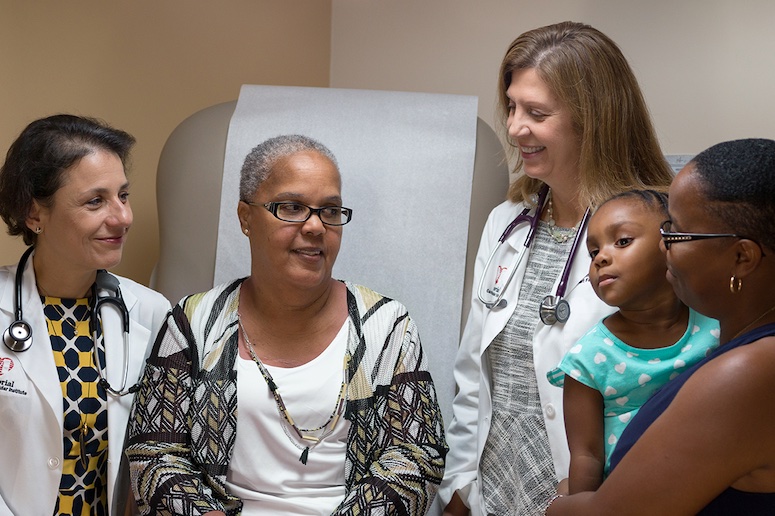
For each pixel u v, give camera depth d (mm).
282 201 1593
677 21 2459
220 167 2227
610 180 1684
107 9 2416
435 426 1661
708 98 2422
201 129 2270
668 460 952
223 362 1645
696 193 993
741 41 2350
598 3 2607
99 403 1682
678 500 946
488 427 1753
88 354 1701
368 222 2182
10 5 2178
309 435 1609
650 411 1057
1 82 2170
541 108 1679
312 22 3127
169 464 1574
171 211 2234
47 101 2285
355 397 1631
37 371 1611
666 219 1274
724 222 969
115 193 1641
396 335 1695
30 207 1618
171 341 1673
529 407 1693
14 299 1655
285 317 1671
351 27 3176
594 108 1662
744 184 958
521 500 1652
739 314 995
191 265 2195
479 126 2271
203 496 1543
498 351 1762
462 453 1849
